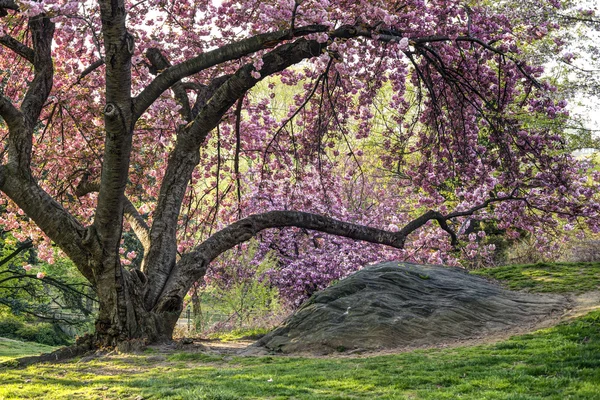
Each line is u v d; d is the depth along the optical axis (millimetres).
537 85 14156
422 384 7977
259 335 17203
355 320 13445
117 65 10930
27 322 38062
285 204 18625
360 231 15773
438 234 18594
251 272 22656
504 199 15438
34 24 13961
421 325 13164
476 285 16078
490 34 14750
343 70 11953
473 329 13203
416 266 17141
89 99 16438
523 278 17562
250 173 20125
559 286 16281
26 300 33094
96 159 17812
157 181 18891
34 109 13375
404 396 7227
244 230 14992
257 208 19422
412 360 10102
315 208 19312
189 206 18828
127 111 11422
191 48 15531
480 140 18859
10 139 12805
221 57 12406
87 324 34406
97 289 12953
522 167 16109
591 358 8547
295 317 14359
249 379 9062
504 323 13438
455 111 15781
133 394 8391
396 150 16703
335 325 13461
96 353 12625
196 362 11414
